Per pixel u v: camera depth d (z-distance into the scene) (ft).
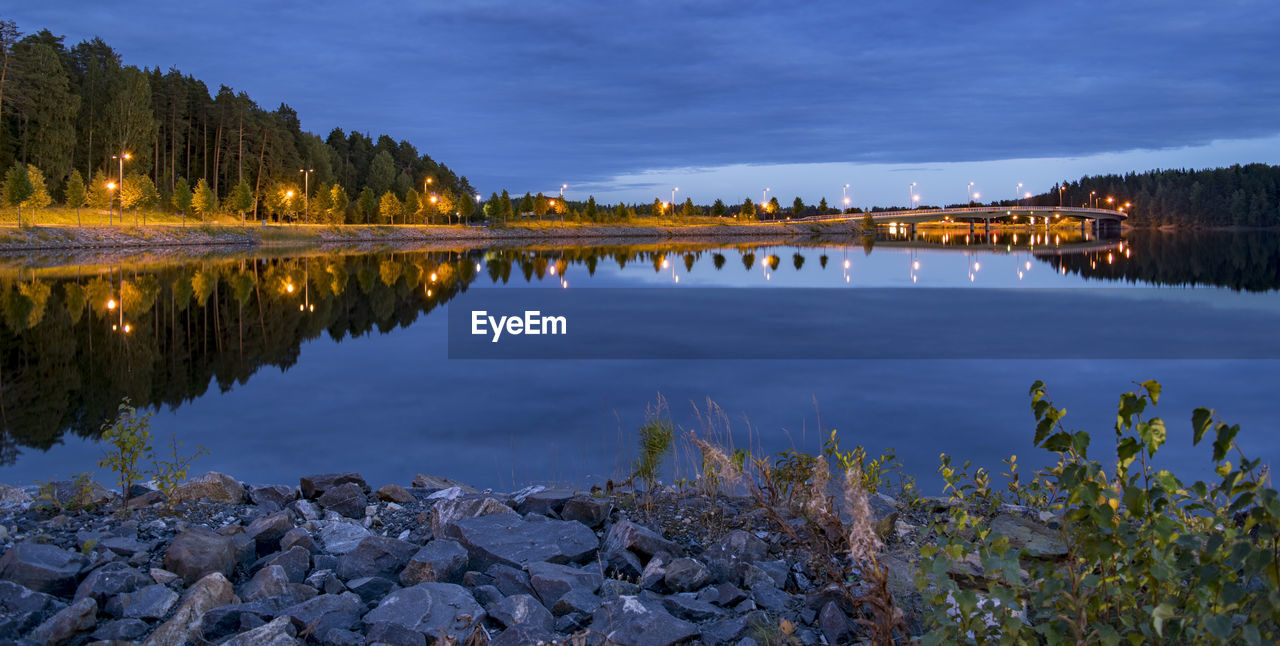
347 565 17.31
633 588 16.07
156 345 74.33
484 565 17.49
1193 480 26.30
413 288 142.92
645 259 250.57
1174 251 312.09
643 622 13.91
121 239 242.99
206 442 38.34
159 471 22.34
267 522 19.10
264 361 67.05
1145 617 10.64
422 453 35.81
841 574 15.85
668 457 23.43
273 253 242.78
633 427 39.42
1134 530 10.37
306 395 51.98
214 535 17.46
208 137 350.23
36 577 15.26
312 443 38.14
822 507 15.99
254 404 48.75
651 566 16.79
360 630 14.24
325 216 359.25
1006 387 50.31
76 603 13.97
